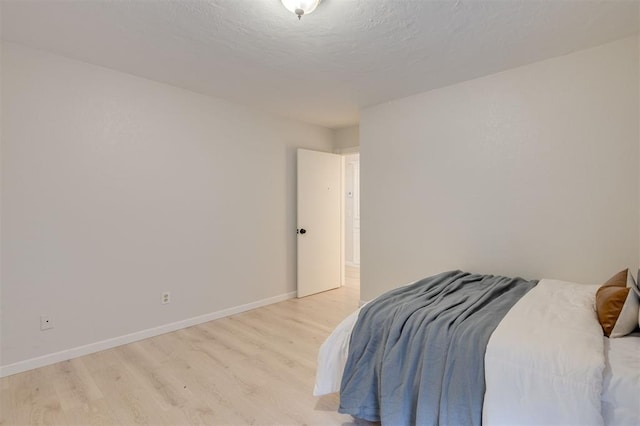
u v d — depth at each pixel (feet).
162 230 10.11
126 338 9.36
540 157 8.49
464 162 9.78
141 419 6.01
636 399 3.67
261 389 6.99
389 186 11.54
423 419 4.81
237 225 12.09
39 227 7.97
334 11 6.25
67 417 6.06
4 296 7.52
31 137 7.83
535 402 4.08
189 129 10.68
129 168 9.41
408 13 6.32
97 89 8.80
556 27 6.84
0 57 7.41
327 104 11.96
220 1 5.97
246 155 12.34
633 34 7.16
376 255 11.94
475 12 6.31
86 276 8.68
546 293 6.49
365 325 6.00
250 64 8.61
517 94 8.81
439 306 5.96
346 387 5.77
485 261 9.45
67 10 6.29
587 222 7.89
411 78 9.52
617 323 4.67
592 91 7.76
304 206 14.28
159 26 6.84
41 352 7.99
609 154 7.60
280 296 13.65
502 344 4.53
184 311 10.63
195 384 7.17
